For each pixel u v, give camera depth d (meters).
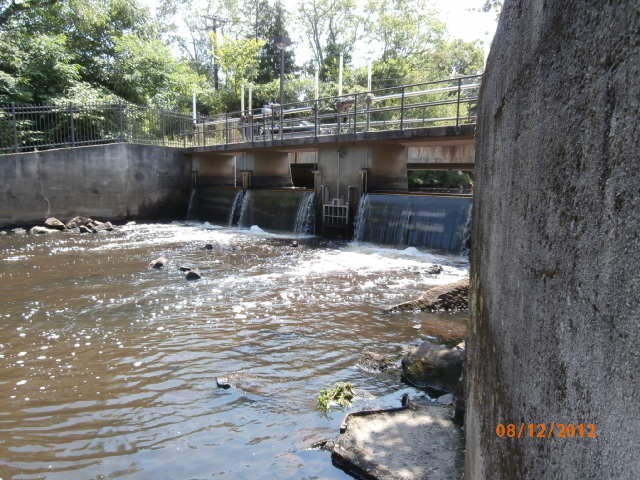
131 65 29.84
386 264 11.91
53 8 27.38
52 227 18.62
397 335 6.98
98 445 4.34
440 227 13.20
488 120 2.62
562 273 1.23
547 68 1.40
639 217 0.87
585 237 1.10
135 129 23.59
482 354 2.53
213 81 51.56
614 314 0.95
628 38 0.92
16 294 9.15
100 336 6.96
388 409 4.62
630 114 0.90
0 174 17.98
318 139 16.45
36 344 6.67
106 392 5.30
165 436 4.46
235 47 37.12
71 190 19.67
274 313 7.99
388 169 16.52
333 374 5.73
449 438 4.07
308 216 17.48
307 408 4.92
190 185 23.30
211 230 19.09
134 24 32.38
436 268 10.91
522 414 1.55
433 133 13.48
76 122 22.66
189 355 6.29
